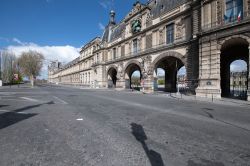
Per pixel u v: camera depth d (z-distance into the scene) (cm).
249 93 1733
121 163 402
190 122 826
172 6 2864
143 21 3509
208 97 2014
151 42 3247
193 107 1327
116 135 608
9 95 2188
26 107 1202
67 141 540
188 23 2545
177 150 488
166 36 2955
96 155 443
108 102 1559
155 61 3119
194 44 2388
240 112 1131
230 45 2123
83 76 7125
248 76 1752
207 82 2042
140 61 3528
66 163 398
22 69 6900
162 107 1310
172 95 2417
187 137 602
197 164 409
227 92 2572
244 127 746
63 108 1175
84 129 673
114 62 4538
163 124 779
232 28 1822
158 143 539
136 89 4112
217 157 448
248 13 1783
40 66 6875
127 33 4044
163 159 430
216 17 2039
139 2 3625
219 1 2020
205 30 2062
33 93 2556
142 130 676
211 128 723
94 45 5894
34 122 775
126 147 501
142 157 438
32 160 411
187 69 2506
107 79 4966
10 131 637
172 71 3769
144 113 1044
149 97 2177
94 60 5775
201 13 2180
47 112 1020
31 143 520
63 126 712
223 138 597
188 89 2478
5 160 410
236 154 468
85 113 1005
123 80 4144
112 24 5162
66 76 10481
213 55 1988
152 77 3167
